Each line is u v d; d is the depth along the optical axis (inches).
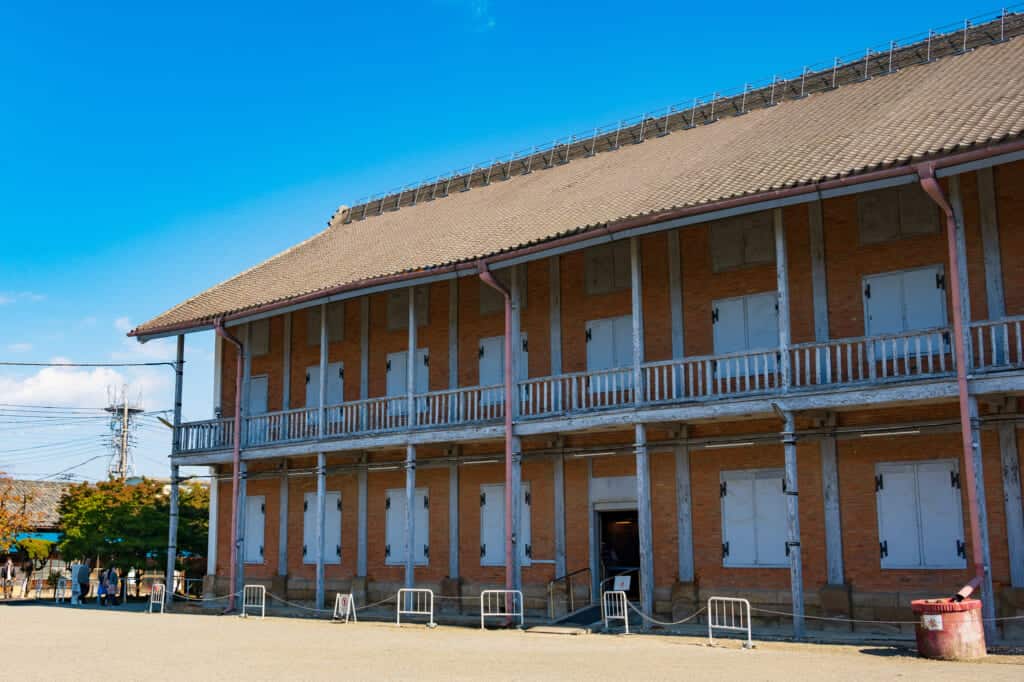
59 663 618.5
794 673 518.9
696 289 905.5
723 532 866.8
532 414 888.9
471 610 1010.1
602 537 951.0
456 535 1038.4
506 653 647.8
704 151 971.9
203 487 1775.3
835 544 804.6
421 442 957.8
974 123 691.4
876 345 798.5
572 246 826.2
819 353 740.0
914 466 779.4
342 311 1177.4
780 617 824.9
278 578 1178.0
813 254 844.0
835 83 1039.6
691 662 580.7
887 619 772.0
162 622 992.2
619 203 868.0
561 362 979.9
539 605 964.6
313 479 1175.6
